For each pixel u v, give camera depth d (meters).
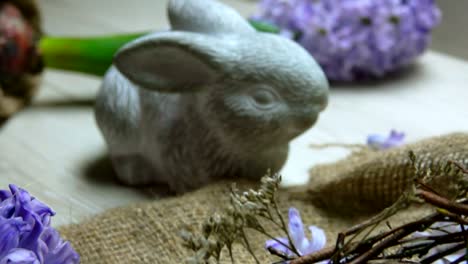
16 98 0.61
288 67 0.45
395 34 0.65
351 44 0.64
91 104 0.62
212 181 0.48
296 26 0.65
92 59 0.63
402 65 0.67
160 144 0.49
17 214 0.34
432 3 0.66
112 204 0.50
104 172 0.53
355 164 0.48
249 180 0.48
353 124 0.59
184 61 0.45
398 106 0.62
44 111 0.61
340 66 0.65
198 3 0.47
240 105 0.45
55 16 0.76
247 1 0.87
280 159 0.48
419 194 0.32
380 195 0.46
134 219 0.44
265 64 0.45
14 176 0.52
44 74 0.67
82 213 0.49
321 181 0.48
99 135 0.58
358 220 0.46
